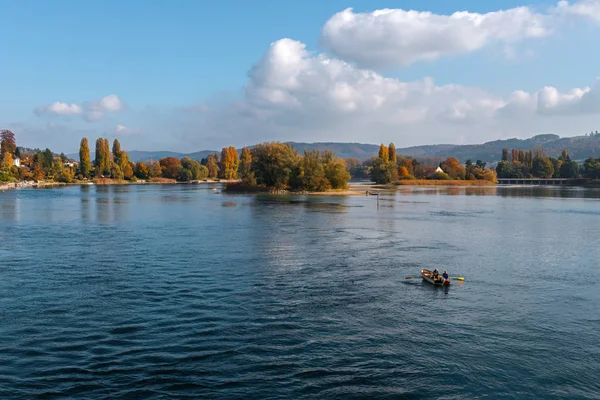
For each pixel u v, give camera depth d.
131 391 22.52
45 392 22.39
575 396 22.84
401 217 97.06
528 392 23.11
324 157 199.88
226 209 112.69
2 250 56.34
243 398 22.05
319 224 83.06
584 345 28.53
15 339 28.48
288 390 22.80
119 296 37.28
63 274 44.38
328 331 30.14
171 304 35.31
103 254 54.00
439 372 24.86
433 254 55.91
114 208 114.50
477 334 30.03
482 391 23.09
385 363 25.73
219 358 26.06
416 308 35.03
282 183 185.88
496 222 89.69
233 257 52.66
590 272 47.16
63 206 120.00
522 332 30.48
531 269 48.34
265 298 36.97
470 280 43.62
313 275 44.56
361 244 62.25
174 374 24.19
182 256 53.03
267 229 75.88
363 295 38.12
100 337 28.84
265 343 28.12
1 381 23.39
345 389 22.98
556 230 78.44
